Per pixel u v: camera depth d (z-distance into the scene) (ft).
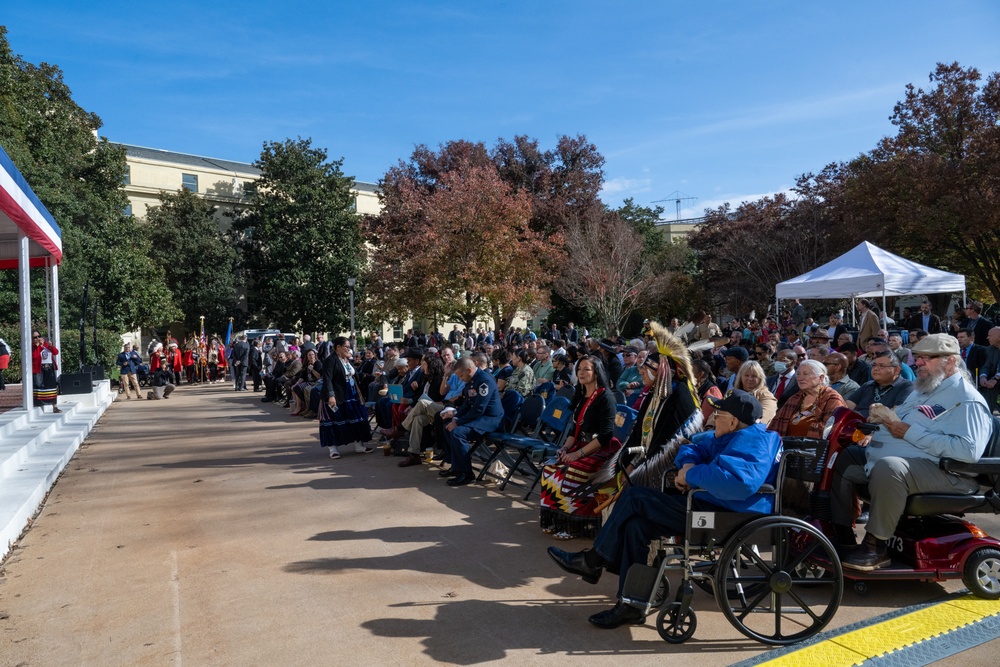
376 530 19.70
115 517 21.72
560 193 128.47
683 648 12.18
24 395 38.58
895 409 15.37
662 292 115.75
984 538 14.08
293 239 130.93
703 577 12.62
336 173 139.23
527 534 19.27
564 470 18.71
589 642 12.45
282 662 11.84
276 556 17.53
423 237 94.07
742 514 12.39
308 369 48.16
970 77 80.84
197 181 146.00
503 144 133.49
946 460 13.69
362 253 136.05
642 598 12.53
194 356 87.81
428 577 15.90
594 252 111.04
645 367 16.72
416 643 12.48
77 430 38.58
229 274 133.69
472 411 25.79
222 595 14.97
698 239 124.47
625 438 18.43
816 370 16.34
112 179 103.45
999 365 28.19
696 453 13.33
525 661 11.74
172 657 12.14
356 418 31.55
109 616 14.02
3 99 79.97
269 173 136.46
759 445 12.44
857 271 47.11
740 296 113.09
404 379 32.30
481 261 93.86
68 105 97.35
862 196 83.76
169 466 30.30
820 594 14.69
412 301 96.32
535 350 40.73
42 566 17.24
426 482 25.79
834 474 14.61
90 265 90.02
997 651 11.73
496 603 14.33
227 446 35.37
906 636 12.34
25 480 24.71
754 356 32.50
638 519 13.07
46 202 82.58
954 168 76.38
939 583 15.10
